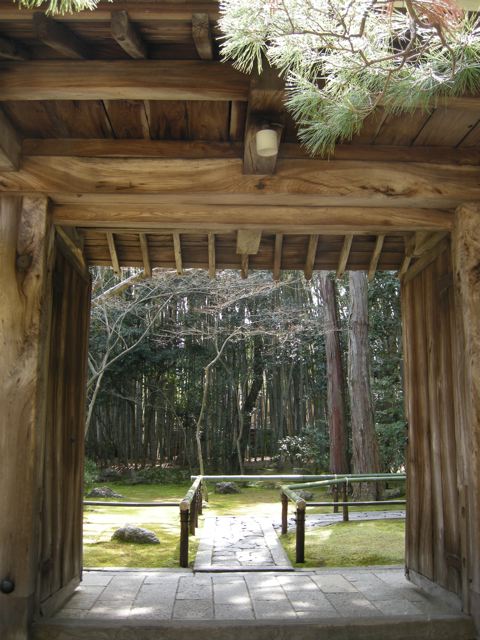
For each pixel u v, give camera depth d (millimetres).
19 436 2719
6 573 2635
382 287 11688
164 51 2453
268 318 12484
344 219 3146
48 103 2705
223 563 4387
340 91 2156
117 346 13031
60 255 3338
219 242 3881
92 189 2922
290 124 2846
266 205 3115
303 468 13023
